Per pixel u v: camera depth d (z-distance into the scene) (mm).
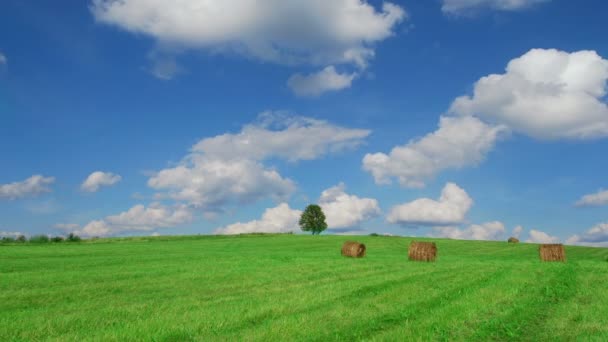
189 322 11508
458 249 56938
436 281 19516
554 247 34531
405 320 11898
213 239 73812
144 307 14055
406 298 15133
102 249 47906
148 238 74000
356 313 12633
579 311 13039
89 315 12773
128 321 11961
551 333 10672
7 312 13617
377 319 11922
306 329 10711
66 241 66438
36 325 11547
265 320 11859
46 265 29188
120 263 30781
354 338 10156
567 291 16625
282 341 9703
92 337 10180
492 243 67438
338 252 45781
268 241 68875
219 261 32062
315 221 110625
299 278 21406
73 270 25859
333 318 12000
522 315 12398
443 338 10156
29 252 42469
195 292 17547
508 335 10500
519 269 24609
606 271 23391
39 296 16875
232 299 15484
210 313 12625
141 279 21516
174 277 22188
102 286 19281
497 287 17469
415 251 33344
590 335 10469
